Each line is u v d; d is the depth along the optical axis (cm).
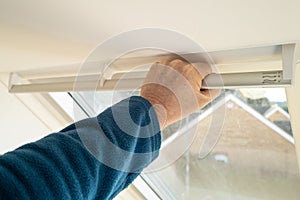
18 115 117
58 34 59
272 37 45
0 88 113
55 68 88
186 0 38
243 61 56
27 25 57
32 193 29
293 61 47
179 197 121
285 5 36
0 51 78
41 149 33
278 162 94
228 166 104
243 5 37
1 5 49
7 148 116
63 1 45
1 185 27
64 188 31
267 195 101
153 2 40
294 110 63
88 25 52
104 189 37
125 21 47
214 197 114
